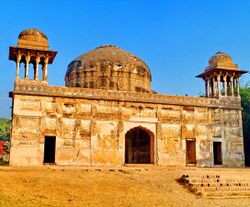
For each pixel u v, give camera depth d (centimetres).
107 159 1341
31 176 889
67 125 1316
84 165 1306
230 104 1585
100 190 841
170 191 894
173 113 1473
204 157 1490
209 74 1675
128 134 1842
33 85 1305
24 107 1279
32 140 1263
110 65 1664
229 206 766
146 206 733
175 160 1436
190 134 1484
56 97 1323
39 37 1376
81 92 1357
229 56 1662
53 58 1409
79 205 707
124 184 907
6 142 2670
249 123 1873
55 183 848
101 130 1355
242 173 1127
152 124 1434
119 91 1408
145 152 1731
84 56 1753
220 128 1545
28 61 1337
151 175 1045
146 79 1759
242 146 1568
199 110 1522
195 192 900
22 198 720
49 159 1392
